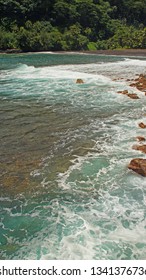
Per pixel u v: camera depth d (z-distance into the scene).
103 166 10.67
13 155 11.50
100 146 12.27
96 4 91.38
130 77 27.02
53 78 26.73
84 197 8.96
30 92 21.47
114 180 9.83
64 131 13.90
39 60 43.97
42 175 10.09
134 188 9.42
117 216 8.16
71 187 9.45
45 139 12.99
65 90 22.09
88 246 7.14
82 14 82.75
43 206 8.57
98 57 50.84
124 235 7.49
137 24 101.44
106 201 8.78
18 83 24.62
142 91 21.73
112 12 97.12
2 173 10.20
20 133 13.69
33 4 75.00
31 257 6.88
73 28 74.12
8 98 19.77
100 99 19.53
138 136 13.23
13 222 7.97
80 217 8.12
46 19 78.19
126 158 11.24
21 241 7.35
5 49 66.19
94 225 7.82
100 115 16.25
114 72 30.19
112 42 78.94
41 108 17.52
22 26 74.12
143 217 8.14
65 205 8.61
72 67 34.41
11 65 36.50
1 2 71.00
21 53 62.91
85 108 17.55
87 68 33.50
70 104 18.38
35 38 67.62
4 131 13.91
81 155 11.50
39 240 7.37
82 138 13.09
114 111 16.98
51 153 11.66
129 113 16.61
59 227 7.76
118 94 20.75
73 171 10.34
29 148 12.12
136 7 99.69
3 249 7.12
